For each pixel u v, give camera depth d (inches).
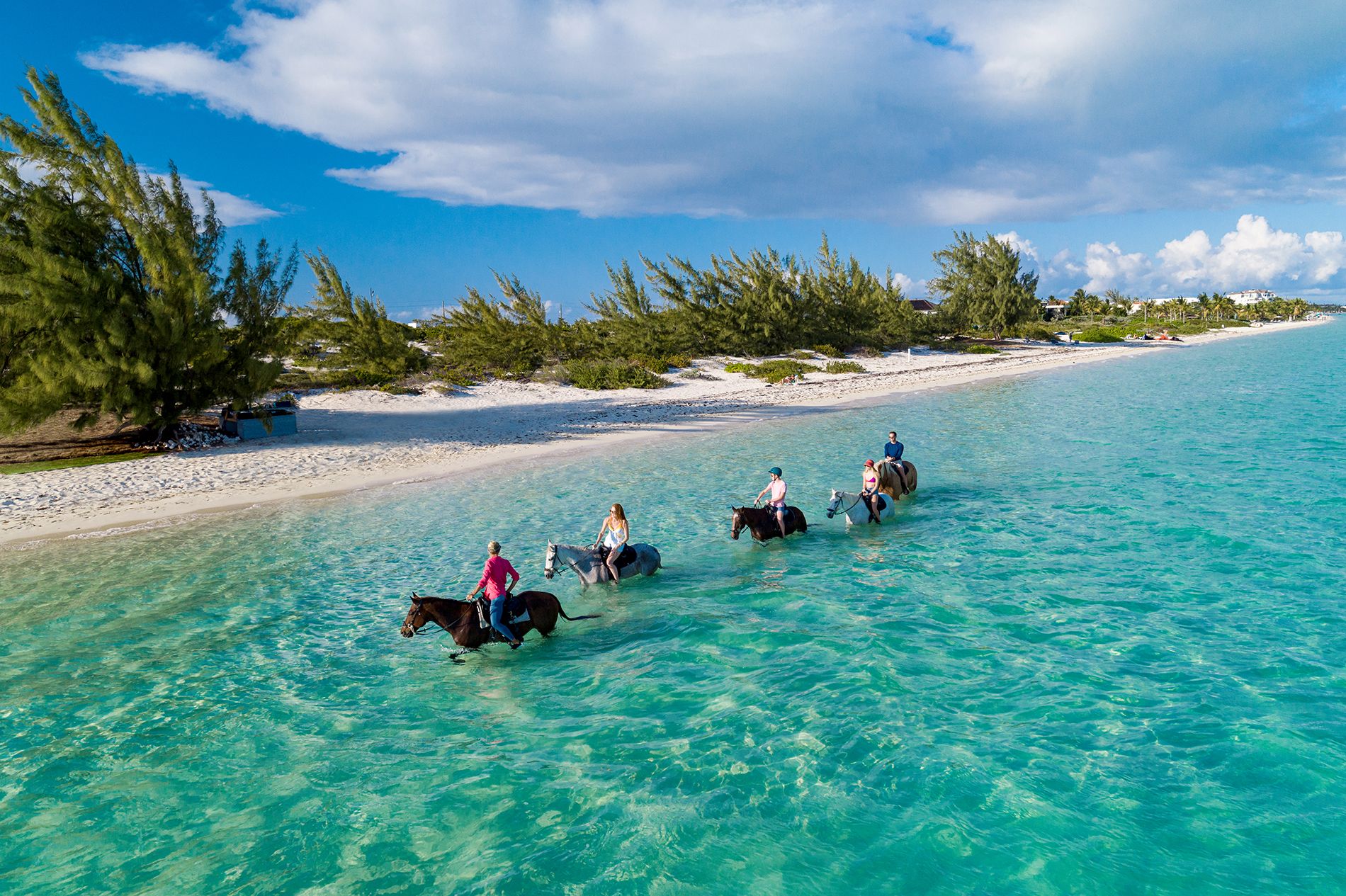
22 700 394.3
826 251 3002.0
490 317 2353.6
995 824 269.4
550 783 306.8
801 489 874.1
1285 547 584.7
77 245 1069.8
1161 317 6870.1
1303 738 319.6
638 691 388.5
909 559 598.9
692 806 287.0
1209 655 404.5
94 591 568.1
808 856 256.2
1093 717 343.3
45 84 1069.8
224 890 248.8
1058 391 1886.1
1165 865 246.4
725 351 2723.9
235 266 1218.6
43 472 1005.8
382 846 270.4
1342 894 231.6
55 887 251.3
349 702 387.9
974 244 3720.5
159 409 1178.0
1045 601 493.4
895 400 1813.5
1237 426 1196.5
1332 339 4244.6
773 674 401.7
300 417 1514.5
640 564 575.2
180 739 350.9
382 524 767.7
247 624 502.3
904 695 370.9
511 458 1165.1
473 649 437.1
